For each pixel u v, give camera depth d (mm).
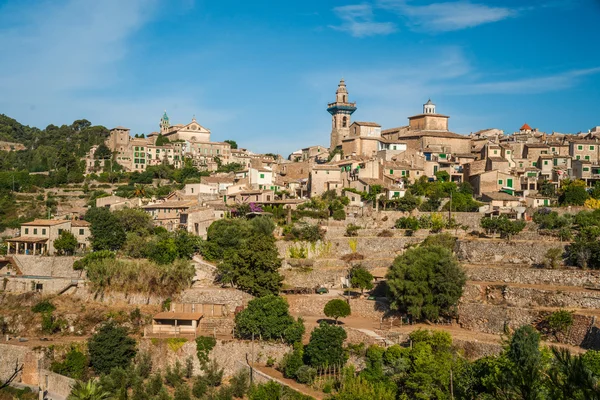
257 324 107938
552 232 130750
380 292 124812
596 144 199000
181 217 164875
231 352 107062
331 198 178500
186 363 107750
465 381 77938
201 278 131625
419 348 89250
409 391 83812
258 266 124062
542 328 96375
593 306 98312
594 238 121875
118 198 198500
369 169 189625
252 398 89250
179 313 119062
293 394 88062
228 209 166250
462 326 106562
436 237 138500
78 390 92375
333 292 130250
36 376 108625
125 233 150625
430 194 172500
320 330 97625
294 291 130625
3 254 150125
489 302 109188
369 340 100562
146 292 126062
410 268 109688
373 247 145125
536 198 168250
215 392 95875
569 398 32031
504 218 139625
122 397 93125
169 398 93750
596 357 69875
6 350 111688
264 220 149875
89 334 121938
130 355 110125
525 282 113625
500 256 126750
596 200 159125
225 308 121188
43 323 122938
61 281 130500
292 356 98125
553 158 194875
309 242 145250
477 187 182000
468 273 121688
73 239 149250
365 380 83188
